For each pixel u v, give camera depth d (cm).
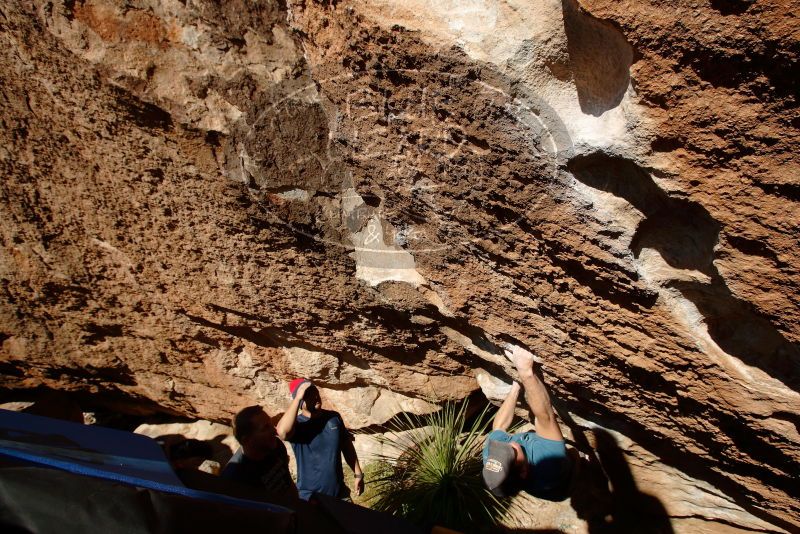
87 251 323
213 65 204
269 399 404
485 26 150
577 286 205
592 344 228
